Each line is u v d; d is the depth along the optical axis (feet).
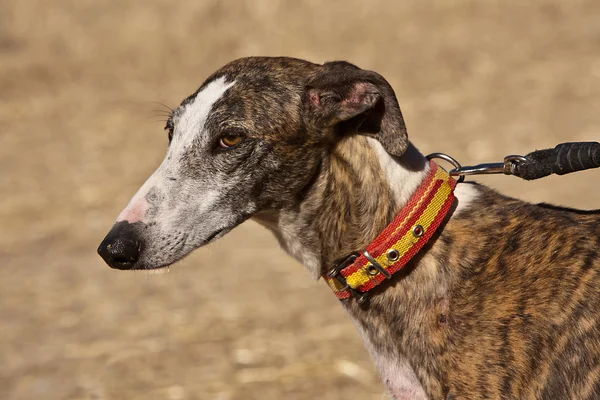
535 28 78.74
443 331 19.79
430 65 72.08
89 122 67.15
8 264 44.52
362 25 83.05
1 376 33.76
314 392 30.86
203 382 32.01
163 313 37.76
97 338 36.14
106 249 20.29
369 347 21.20
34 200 52.54
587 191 46.88
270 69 21.18
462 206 20.80
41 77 78.74
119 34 86.69
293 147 20.57
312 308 37.17
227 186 20.77
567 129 56.29
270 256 43.55
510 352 19.10
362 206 20.43
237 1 88.48
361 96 20.33
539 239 19.89
